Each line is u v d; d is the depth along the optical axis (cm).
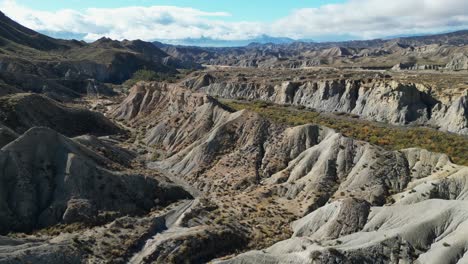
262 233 6475
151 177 8088
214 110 11338
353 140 8456
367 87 15912
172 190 7756
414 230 5244
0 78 17162
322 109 16362
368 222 5831
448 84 16675
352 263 4816
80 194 6950
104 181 7250
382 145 11150
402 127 13675
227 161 9294
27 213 6606
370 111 15125
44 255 5281
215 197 7931
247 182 8519
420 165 7662
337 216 6000
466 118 13325
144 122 13350
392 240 5112
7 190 6788
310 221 6369
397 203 6700
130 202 7181
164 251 5659
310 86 17475
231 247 6072
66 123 11669
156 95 14162
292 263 4956
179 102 12712
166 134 11688
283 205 7506
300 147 9181
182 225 6525
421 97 14988
